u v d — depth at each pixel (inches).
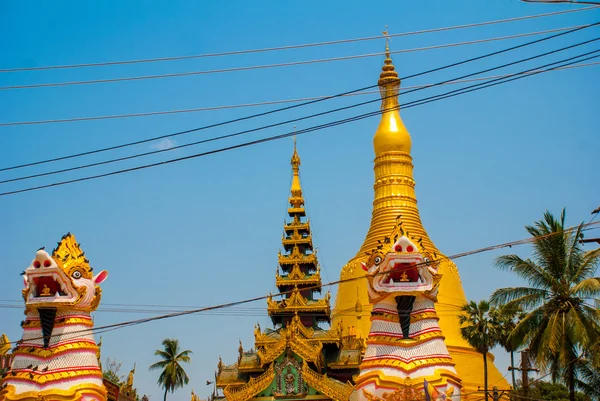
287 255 2883.9
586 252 1962.4
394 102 3405.5
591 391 2113.7
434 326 2086.6
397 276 2106.3
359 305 3014.3
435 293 2119.8
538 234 1966.0
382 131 3331.7
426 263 2039.9
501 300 1979.6
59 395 1974.7
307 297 2824.8
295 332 2402.8
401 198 3221.0
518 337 1962.4
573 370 1993.1
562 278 1943.9
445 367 2030.0
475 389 2783.0
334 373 2504.9
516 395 2564.0
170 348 3444.9
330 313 2787.9
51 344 2041.1
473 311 2491.4
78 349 2044.8
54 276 2048.5
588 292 1883.6
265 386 2335.1
